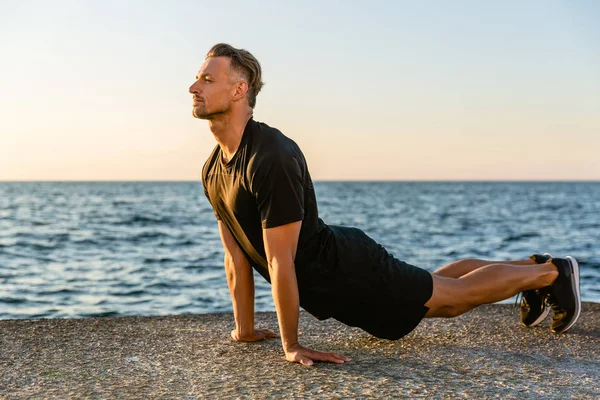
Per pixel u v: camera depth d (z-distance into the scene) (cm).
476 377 240
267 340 306
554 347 296
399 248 1786
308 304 283
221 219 294
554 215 3781
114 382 233
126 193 9350
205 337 312
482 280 292
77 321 350
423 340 308
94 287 947
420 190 12306
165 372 247
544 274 308
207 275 1107
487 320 356
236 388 223
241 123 263
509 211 4334
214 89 257
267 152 248
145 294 880
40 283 985
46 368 253
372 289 272
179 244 1806
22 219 3081
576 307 313
